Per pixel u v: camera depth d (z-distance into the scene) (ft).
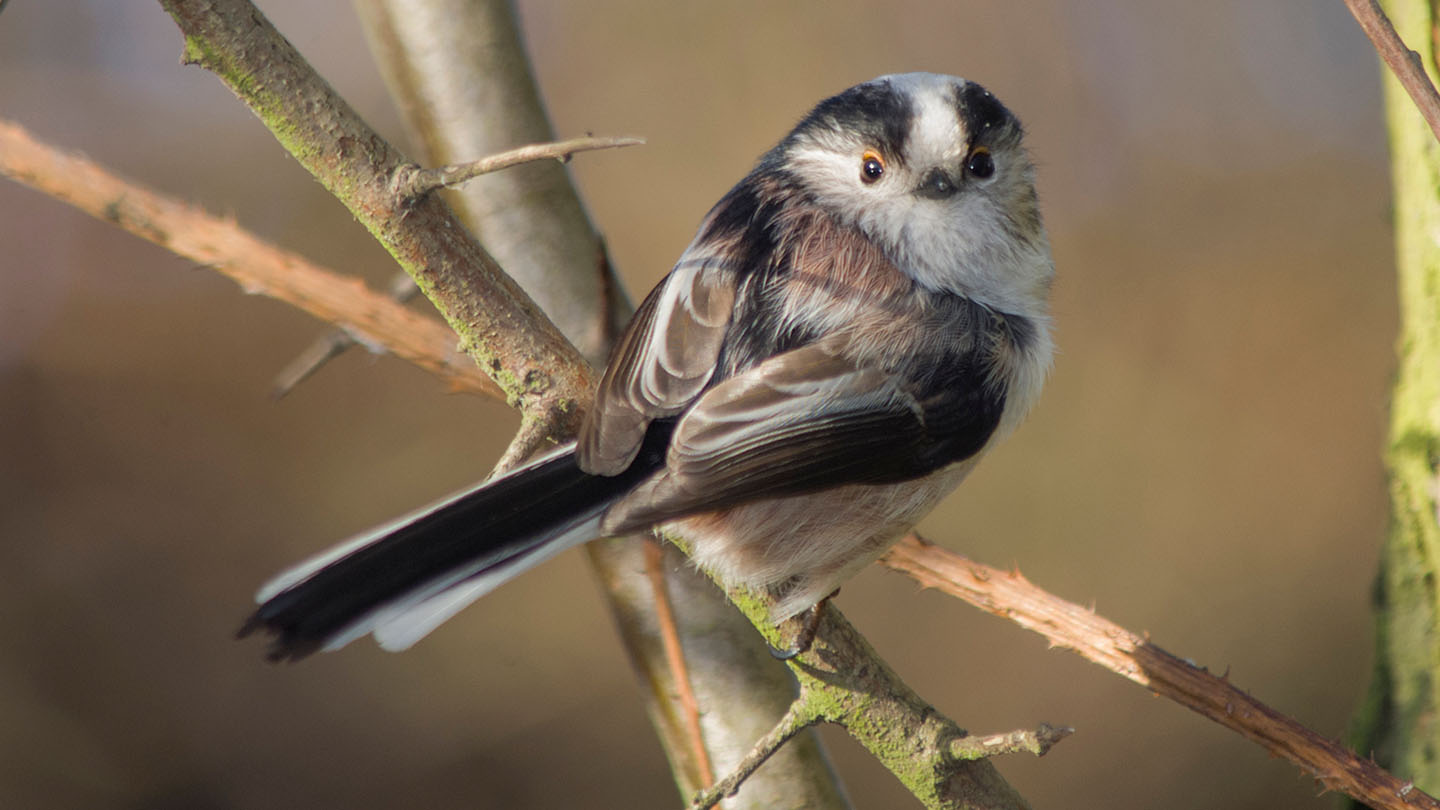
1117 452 39.58
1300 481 38.73
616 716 36.81
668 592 16.38
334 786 36.04
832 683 13.11
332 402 40.06
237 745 36.42
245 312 40.24
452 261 12.69
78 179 13.08
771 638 14.60
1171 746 35.17
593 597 37.68
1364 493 38.40
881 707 13.03
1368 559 37.55
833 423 14.79
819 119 17.56
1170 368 40.83
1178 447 39.55
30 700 36.04
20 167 12.92
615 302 18.11
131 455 39.40
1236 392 40.24
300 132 12.04
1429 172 14.49
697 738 16.11
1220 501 38.55
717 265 15.64
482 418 40.16
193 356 39.93
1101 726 35.63
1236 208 42.88
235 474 39.47
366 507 39.29
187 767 36.04
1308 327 40.73
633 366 14.55
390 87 19.07
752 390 14.61
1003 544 38.34
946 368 15.46
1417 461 14.52
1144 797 34.81
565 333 18.03
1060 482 39.17
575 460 14.10
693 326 15.05
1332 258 41.60
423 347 13.76
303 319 40.32
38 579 37.55
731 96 43.27
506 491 13.97
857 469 14.87
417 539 13.78
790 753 16.07
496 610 37.58
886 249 16.31
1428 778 13.99
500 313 12.92
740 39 43.52
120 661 36.94
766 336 15.12
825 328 15.31
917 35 43.75
